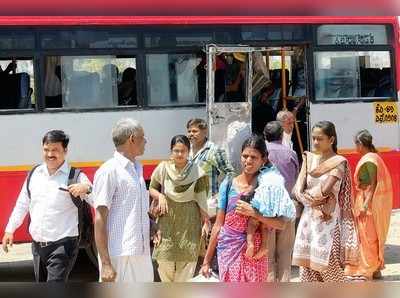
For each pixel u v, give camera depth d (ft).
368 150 28.14
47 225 17.66
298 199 19.60
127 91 28.91
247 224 15.84
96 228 15.98
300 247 19.67
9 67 27.43
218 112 29.25
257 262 15.89
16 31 27.43
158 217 19.90
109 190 16.06
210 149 22.67
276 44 30.94
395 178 32.76
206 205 19.95
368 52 32.60
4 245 18.13
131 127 16.29
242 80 30.14
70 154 28.04
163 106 29.37
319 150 19.29
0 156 27.32
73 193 17.46
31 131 27.61
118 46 28.71
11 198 27.30
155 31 29.22
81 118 28.22
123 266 16.10
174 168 19.77
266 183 15.75
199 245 19.98
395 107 32.96
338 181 19.02
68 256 17.70
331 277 19.22
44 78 27.73
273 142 24.90
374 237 27.63
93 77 28.43
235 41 30.30
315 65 31.68
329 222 19.12
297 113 32.40
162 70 29.37
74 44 28.09
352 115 32.22
